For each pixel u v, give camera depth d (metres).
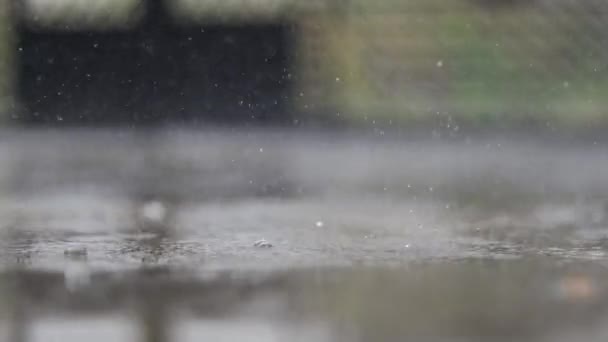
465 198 15.46
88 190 16.94
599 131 30.75
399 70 34.53
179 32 31.92
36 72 32.00
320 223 12.03
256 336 5.70
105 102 31.94
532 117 32.97
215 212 13.48
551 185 17.62
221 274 7.98
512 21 35.25
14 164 22.05
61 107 32.06
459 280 7.62
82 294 7.12
